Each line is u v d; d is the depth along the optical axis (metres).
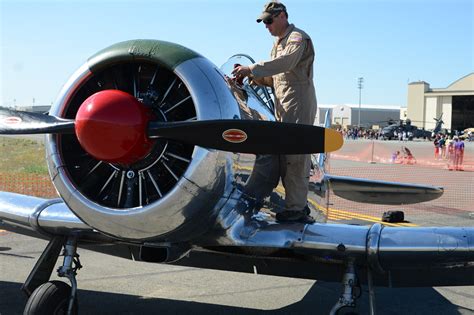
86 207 3.20
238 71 3.50
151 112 3.09
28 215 3.84
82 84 3.28
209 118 3.06
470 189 15.04
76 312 3.70
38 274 3.91
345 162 25.28
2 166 19.61
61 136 3.32
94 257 6.60
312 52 3.60
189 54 3.17
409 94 81.69
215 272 5.97
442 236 3.21
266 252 3.49
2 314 4.33
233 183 3.27
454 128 77.62
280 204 3.91
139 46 3.16
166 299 4.91
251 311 4.61
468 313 4.70
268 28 3.69
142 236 3.20
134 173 3.17
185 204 3.07
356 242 3.26
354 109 94.12
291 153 3.04
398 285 3.73
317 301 4.95
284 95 3.63
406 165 23.64
